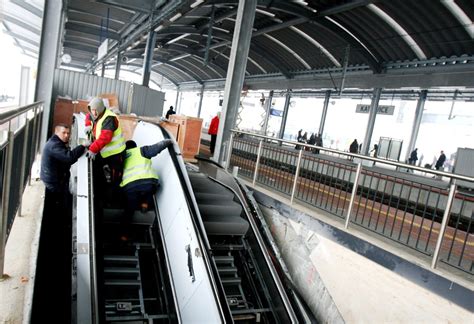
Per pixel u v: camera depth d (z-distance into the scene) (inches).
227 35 739.4
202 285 140.7
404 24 488.7
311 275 197.8
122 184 181.5
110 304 167.2
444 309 133.5
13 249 137.3
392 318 151.5
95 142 169.0
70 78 470.3
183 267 158.6
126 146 199.6
